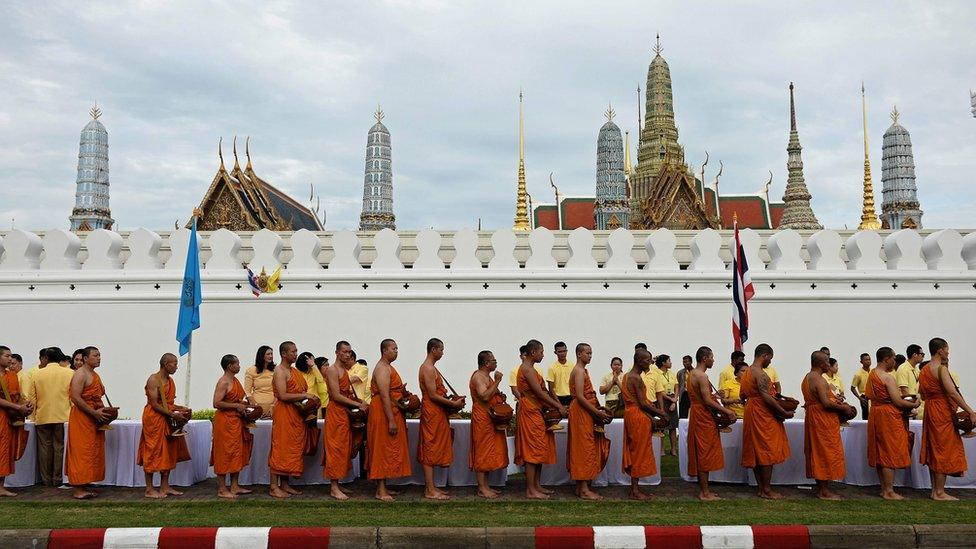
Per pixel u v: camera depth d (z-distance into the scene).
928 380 8.95
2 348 9.02
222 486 9.14
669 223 28.78
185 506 8.52
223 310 14.79
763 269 14.91
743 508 8.49
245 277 14.86
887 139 31.69
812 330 14.71
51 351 9.92
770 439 8.99
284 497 9.02
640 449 8.95
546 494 9.08
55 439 9.77
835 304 14.73
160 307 14.76
